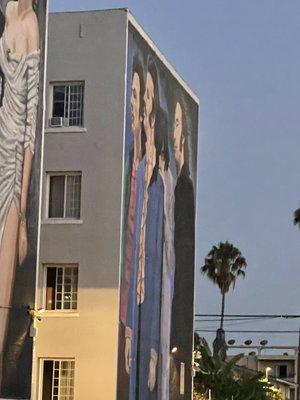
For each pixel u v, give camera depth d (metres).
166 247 55.00
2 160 37.91
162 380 54.09
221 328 114.38
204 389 82.00
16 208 38.78
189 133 59.41
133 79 49.28
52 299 47.50
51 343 47.12
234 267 113.25
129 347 48.59
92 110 48.12
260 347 152.75
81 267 47.44
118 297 47.06
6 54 38.12
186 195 58.91
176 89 56.59
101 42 48.31
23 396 39.03
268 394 91.88
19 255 38.91
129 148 48.66
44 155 48.16
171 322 56.00
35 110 40.12
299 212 105.25
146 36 51.06
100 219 47.53
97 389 46.59
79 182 48.00
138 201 50.03
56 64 48.53
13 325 38.47
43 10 40.88
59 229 47.78
